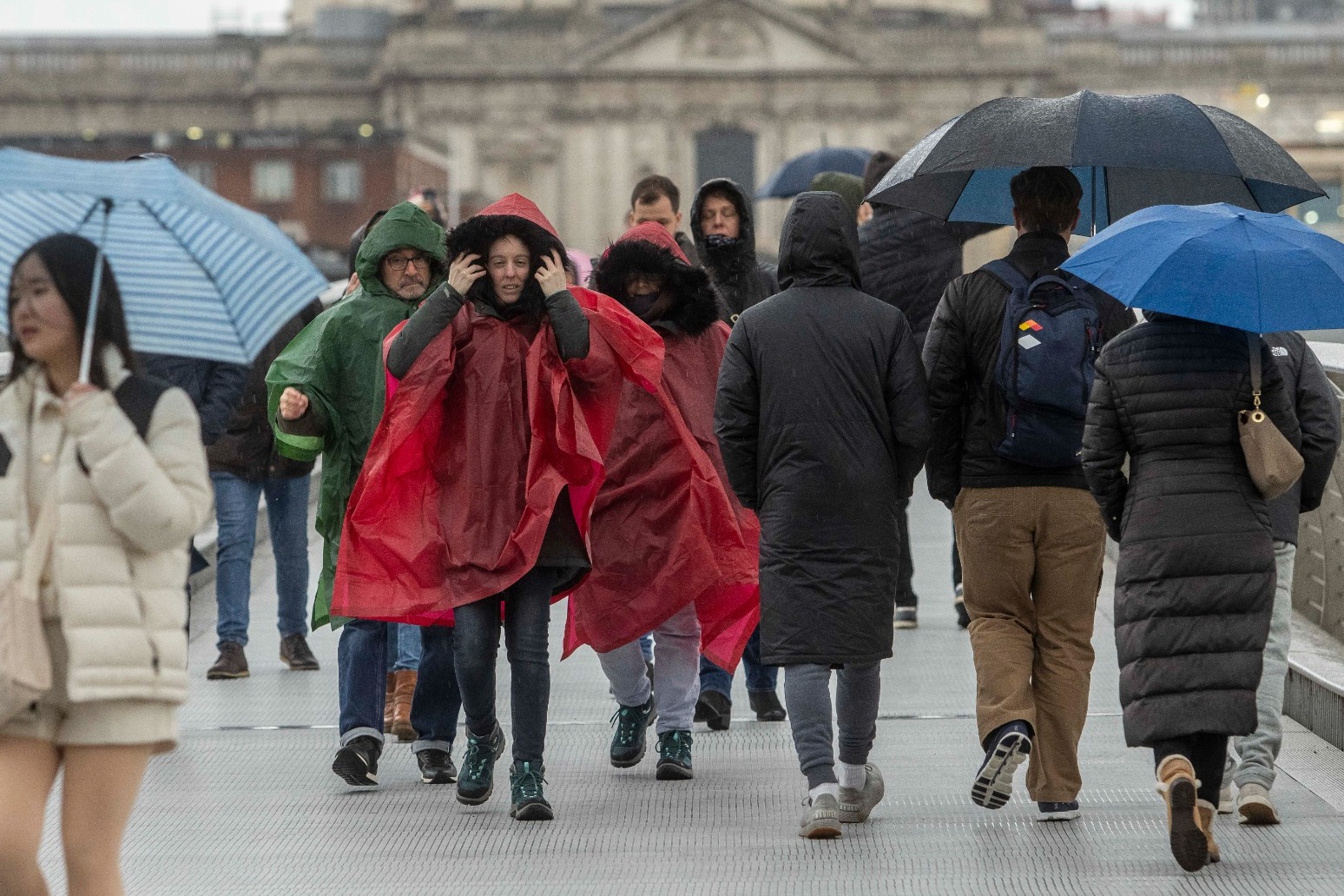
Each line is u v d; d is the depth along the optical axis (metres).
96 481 10.02
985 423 15.02
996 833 15.12
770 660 14.91
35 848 10.10
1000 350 14.71
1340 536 20.53
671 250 18.11
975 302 15.06
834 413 14.85
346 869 14.25
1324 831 15.06
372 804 16.44
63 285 10.27
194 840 15.20
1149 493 13.99
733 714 20.30
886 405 15.00
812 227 15.16
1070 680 15.16
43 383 10.47
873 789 15.60
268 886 13.78
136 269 11.20
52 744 10.22
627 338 16.16
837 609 14.80
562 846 14.89
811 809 14.90
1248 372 13.94
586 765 17.92
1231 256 13.63
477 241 15.53
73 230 11.30
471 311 15.78
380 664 17.09
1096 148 14.72
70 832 10.15
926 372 15.23
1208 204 15.40
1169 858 14.28
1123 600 14.00
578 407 15.70
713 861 14.34
